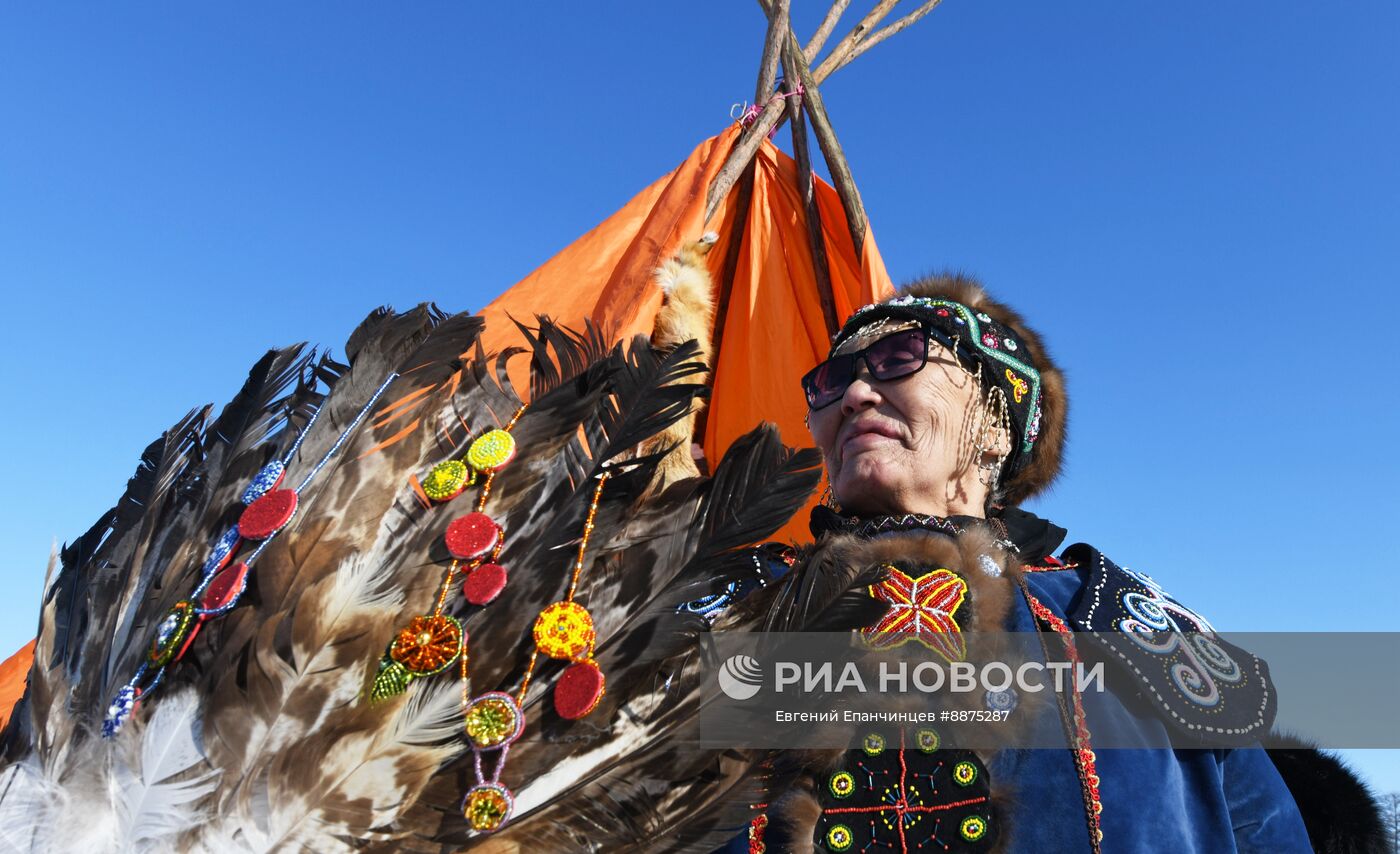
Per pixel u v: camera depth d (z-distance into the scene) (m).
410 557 0.88
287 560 0.87
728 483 0.92
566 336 1.04
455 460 0.93
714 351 2.98
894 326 1.29
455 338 1.02
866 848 0.88
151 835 0.77
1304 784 1.25
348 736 0.80
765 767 0.83
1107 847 0.93
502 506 0.91
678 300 2.54
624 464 0.93
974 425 1.26
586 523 0.90
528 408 0.97
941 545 1.03
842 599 0.90
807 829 0.89
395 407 0.97
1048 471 1.39
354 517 0.90
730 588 1.03
